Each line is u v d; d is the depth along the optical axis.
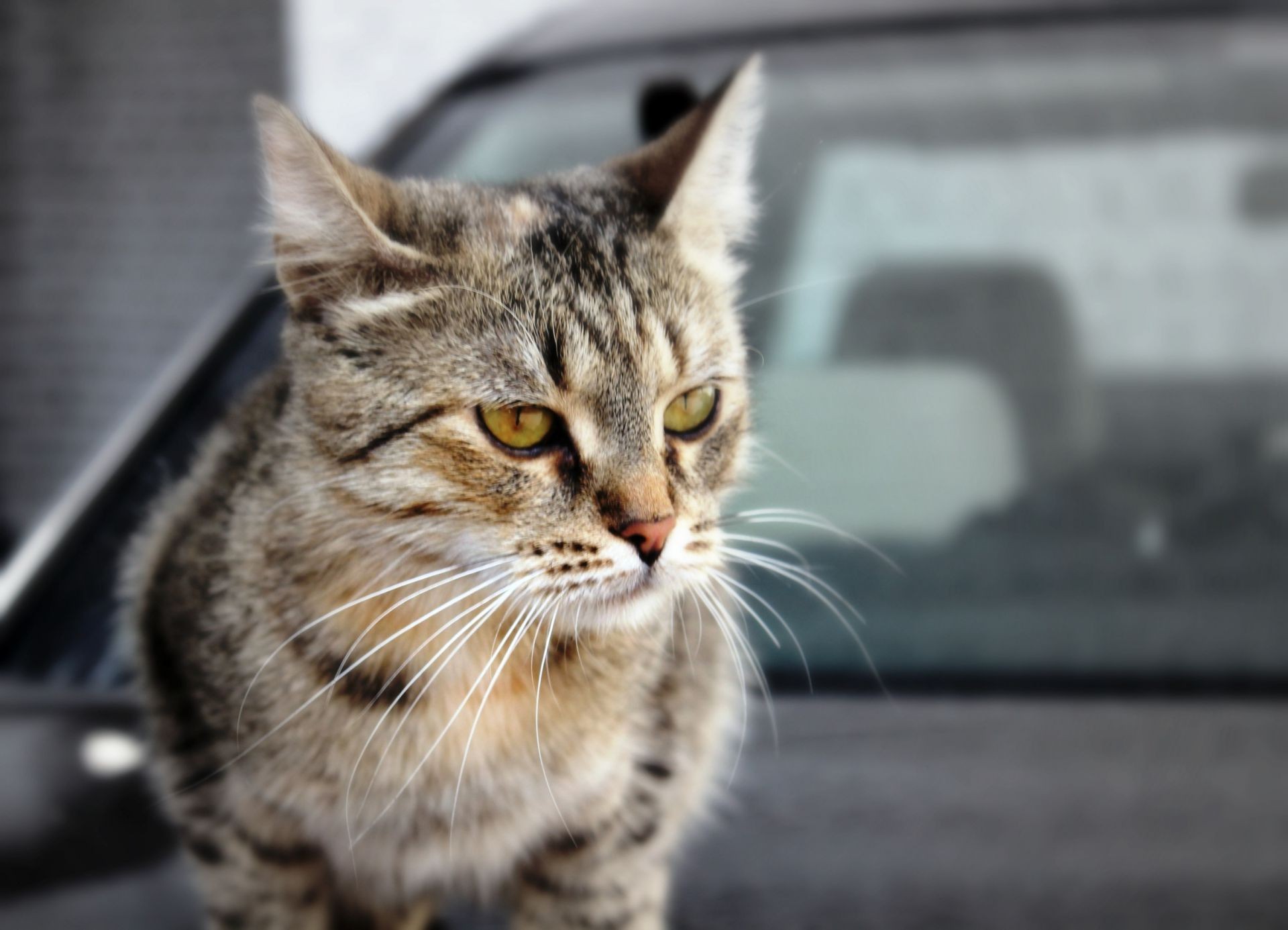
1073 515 0.50
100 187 1.74
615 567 0.50
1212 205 0.52
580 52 0.61
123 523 0.55
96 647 0.52
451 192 0.53
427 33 1.63
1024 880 0.42
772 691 0.49
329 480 0.49
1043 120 0.54
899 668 0.49
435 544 0.49
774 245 0.55
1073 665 0.48
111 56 1.71
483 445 0.49
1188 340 0.52
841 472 0.52
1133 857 0.42
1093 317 0.52
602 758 0.51
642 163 0.54
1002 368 0.52
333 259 0.49
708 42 0.59
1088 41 0.56
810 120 0.55
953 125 0.55
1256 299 0.52
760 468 0.53
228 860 0.50
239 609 0.49
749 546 0.53
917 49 0.56
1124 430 0.51
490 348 0.49
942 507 0.51
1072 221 0.53
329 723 0.49
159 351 1.75
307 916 0.52
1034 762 0.45
